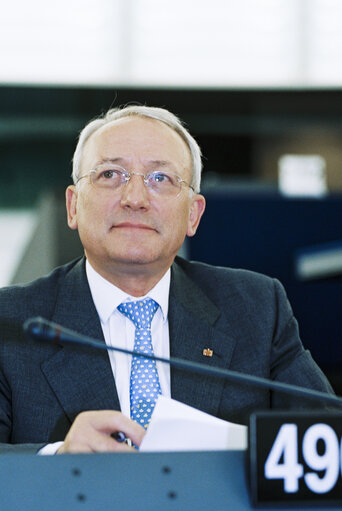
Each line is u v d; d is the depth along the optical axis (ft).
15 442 6.82
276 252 11.85
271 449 4.27
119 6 24.67
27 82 24.45
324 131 25.39
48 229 15.39
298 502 4.26
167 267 7.34
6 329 7.14
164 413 5.33
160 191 7.05
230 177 25.30
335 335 11.93
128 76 24.86
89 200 7.04
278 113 25.41
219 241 11.78
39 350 7.06
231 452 4.42
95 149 7.15
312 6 25.18
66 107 24.64
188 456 4.40
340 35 25.25
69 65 24.59
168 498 4.30
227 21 25.17
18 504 4.28
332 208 11.93
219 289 7.81
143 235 6.93
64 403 6.84
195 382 7.09
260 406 7.16
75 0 24.56
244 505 4.29
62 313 7.22
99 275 7.32
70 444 5.42
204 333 7.36
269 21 25.23
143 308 7.27
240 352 7.38
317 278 11.89
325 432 4.32
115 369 7.05
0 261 22.61
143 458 4.39
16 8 24.36
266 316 7.65
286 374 7.47
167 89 24.98
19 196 24.45
